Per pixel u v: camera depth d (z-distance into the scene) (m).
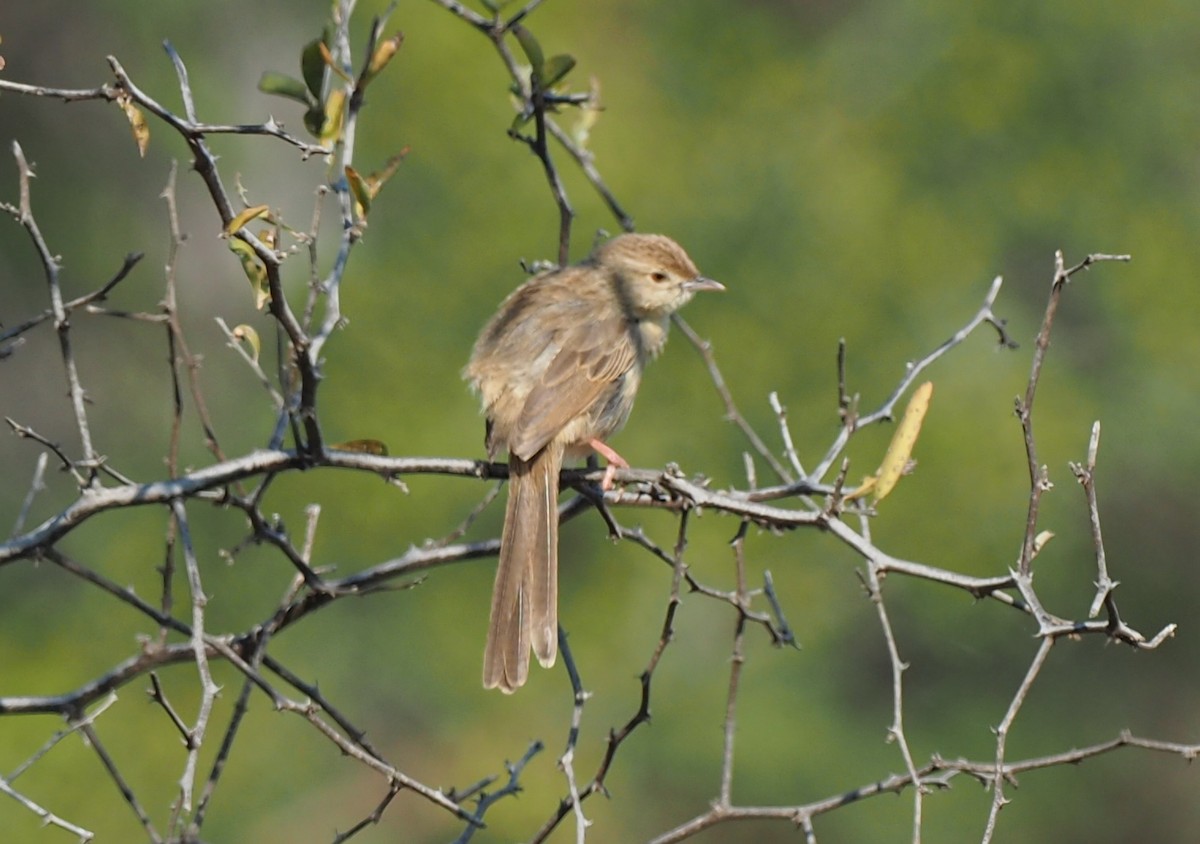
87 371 17.08
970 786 16.59
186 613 15.30
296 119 18.53
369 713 15.98
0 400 16.72
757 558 16.95
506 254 17.62
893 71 20.02
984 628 17.12
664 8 19.95
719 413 17.67
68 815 13.72
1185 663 17.97
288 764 15.25
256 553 15.76
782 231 18.72
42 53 18.12
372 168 17.88
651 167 18.78
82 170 17.97
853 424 6.64
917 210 19.02
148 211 18.02
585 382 7.53
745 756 16.14
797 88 19.81
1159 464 18.06
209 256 17.97
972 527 17.27
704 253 18.41
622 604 16.73
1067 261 19.11
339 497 16.27
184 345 6.32
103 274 17.55
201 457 16.67
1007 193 19.12
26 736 13.98
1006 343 6.70
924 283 18.56
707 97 19.73
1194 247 19.06
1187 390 18.33
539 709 16.30
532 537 6.97
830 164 19.19
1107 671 17.72
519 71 7.46
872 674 17.33
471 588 16.31
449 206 17.86
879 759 16.58
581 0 19.77
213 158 5.51
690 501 6.31
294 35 18.88
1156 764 17.53
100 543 15.55
